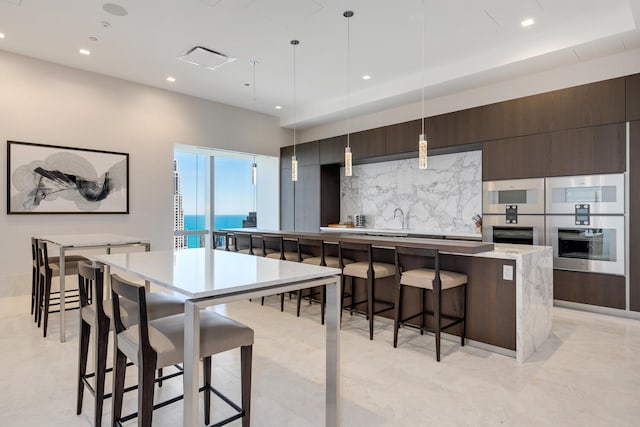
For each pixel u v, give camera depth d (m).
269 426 1.90
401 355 2.82
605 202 3.72
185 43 4.24
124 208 5.39
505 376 2.46
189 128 6.10
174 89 5.82
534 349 2.89
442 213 5.71
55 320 3.63
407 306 3.42
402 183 6.21
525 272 2.75
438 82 4.89
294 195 7.15
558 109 4.03
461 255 3.07
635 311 3.59
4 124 4.48
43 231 4.76
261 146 7.13
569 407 2.06
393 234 5.64
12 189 4.53
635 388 2.28
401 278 2.98
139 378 1.48
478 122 4.66
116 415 1.68
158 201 5.75
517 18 3.66
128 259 2.28
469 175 5.41
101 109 5.20
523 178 4.27
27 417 1.96
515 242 4.32
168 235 5.85
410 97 5.51
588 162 3.82
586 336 3.20
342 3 3.41
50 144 4.78
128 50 4.43
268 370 2.55
